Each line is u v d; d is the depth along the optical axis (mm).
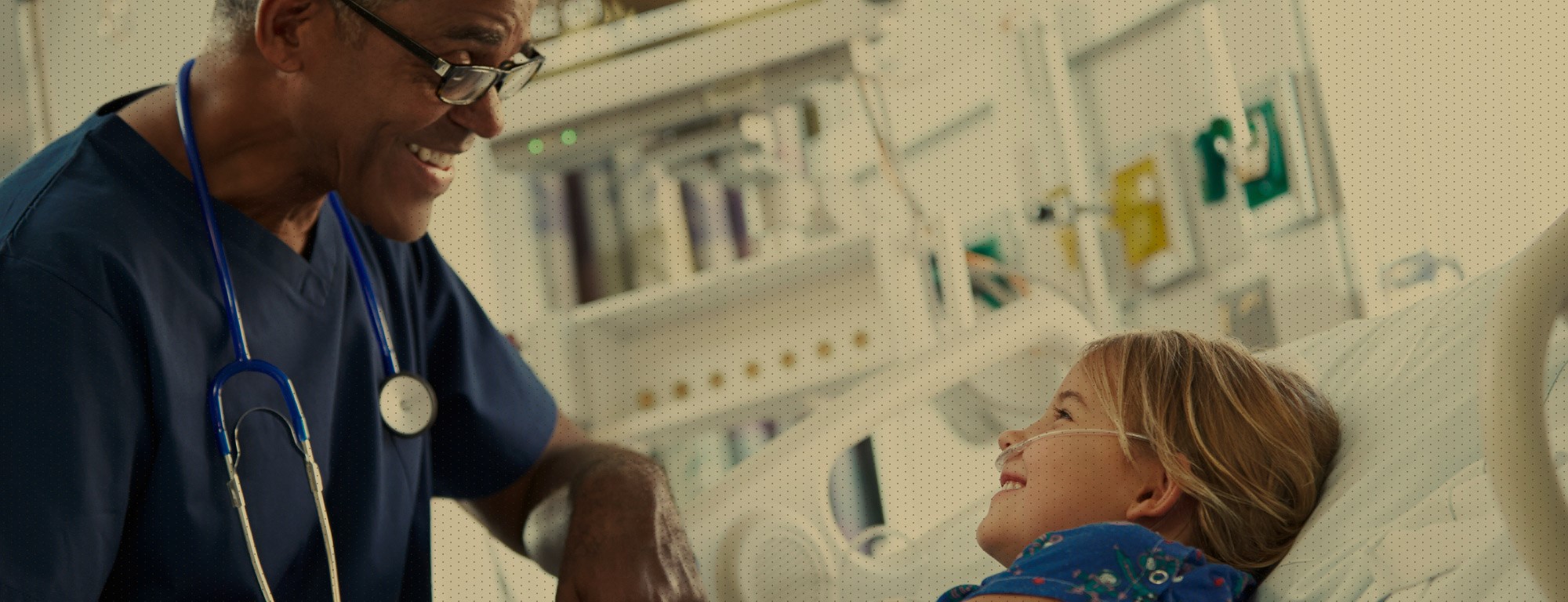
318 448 1168
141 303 1035
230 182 1128
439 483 1360
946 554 1562
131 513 1045
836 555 1630
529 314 2830
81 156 1091
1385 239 2043
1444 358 1246
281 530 1129
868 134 2600
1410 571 1052
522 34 1086
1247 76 2102
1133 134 2244
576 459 1336
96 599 981
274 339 1151
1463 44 2031
